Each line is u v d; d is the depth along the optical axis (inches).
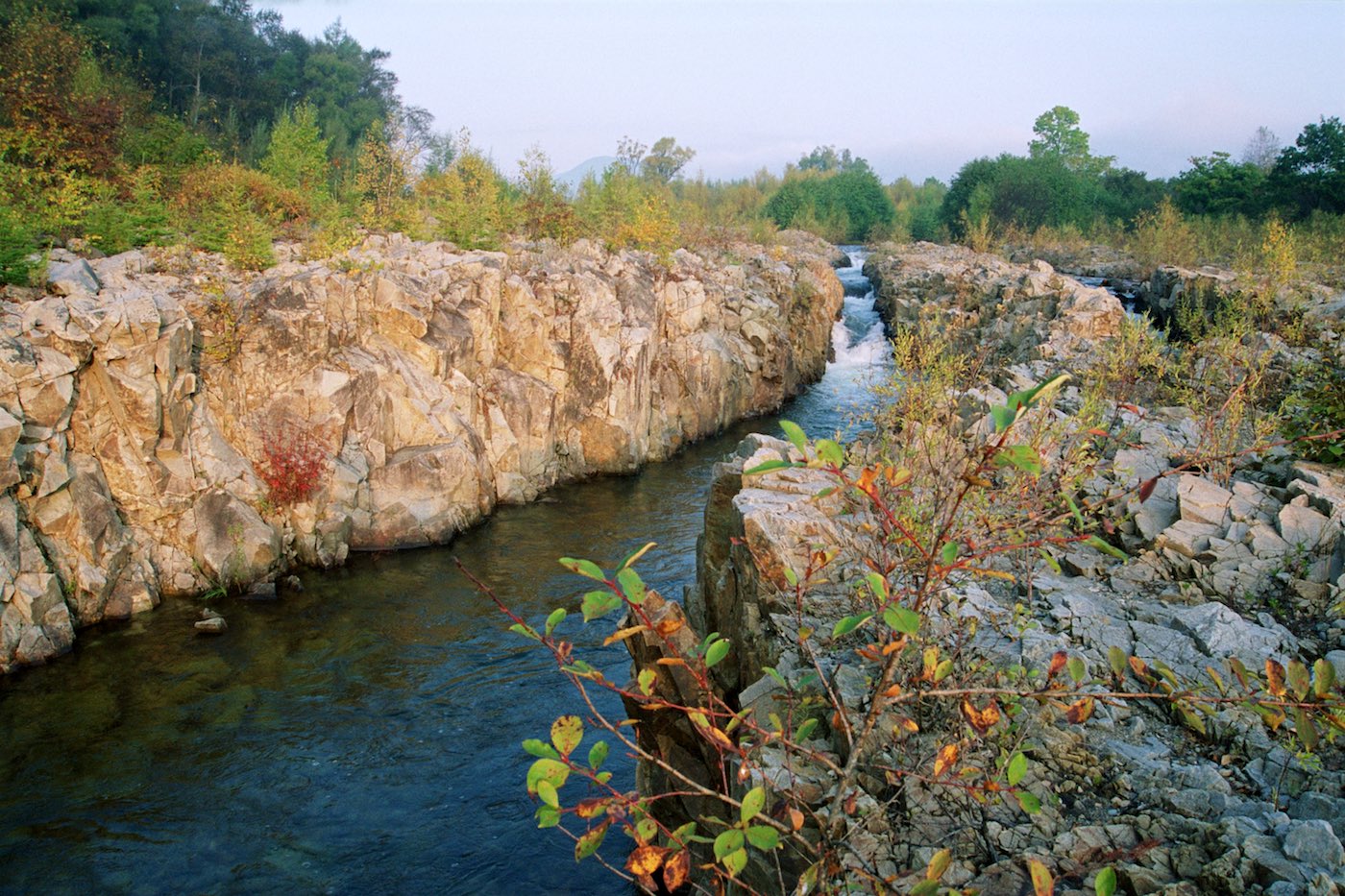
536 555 680.4
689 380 1047.6
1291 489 347.3
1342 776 208.5
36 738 424.2
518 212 1160.8
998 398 450.6
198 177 983.0
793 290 1389.0
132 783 392.8
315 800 384.2
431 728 441.4
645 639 301.4
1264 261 1009.5
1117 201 2674.7
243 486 616.1
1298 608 289.1
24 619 489.4
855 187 3036.4
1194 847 189.3
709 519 412.8
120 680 478.9
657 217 1183.6
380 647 525.0
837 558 309.3
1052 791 214.4
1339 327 709.3
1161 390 545.0
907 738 227.3
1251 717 230.1
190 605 567.8
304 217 1003.9
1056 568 157.0
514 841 359.3
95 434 553.0
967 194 2620.6
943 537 149.3
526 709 460.1
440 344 749.9
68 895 325.7
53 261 659.4
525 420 827.4
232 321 640.4
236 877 337.1
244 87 2166.6
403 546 684.7
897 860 197.3
